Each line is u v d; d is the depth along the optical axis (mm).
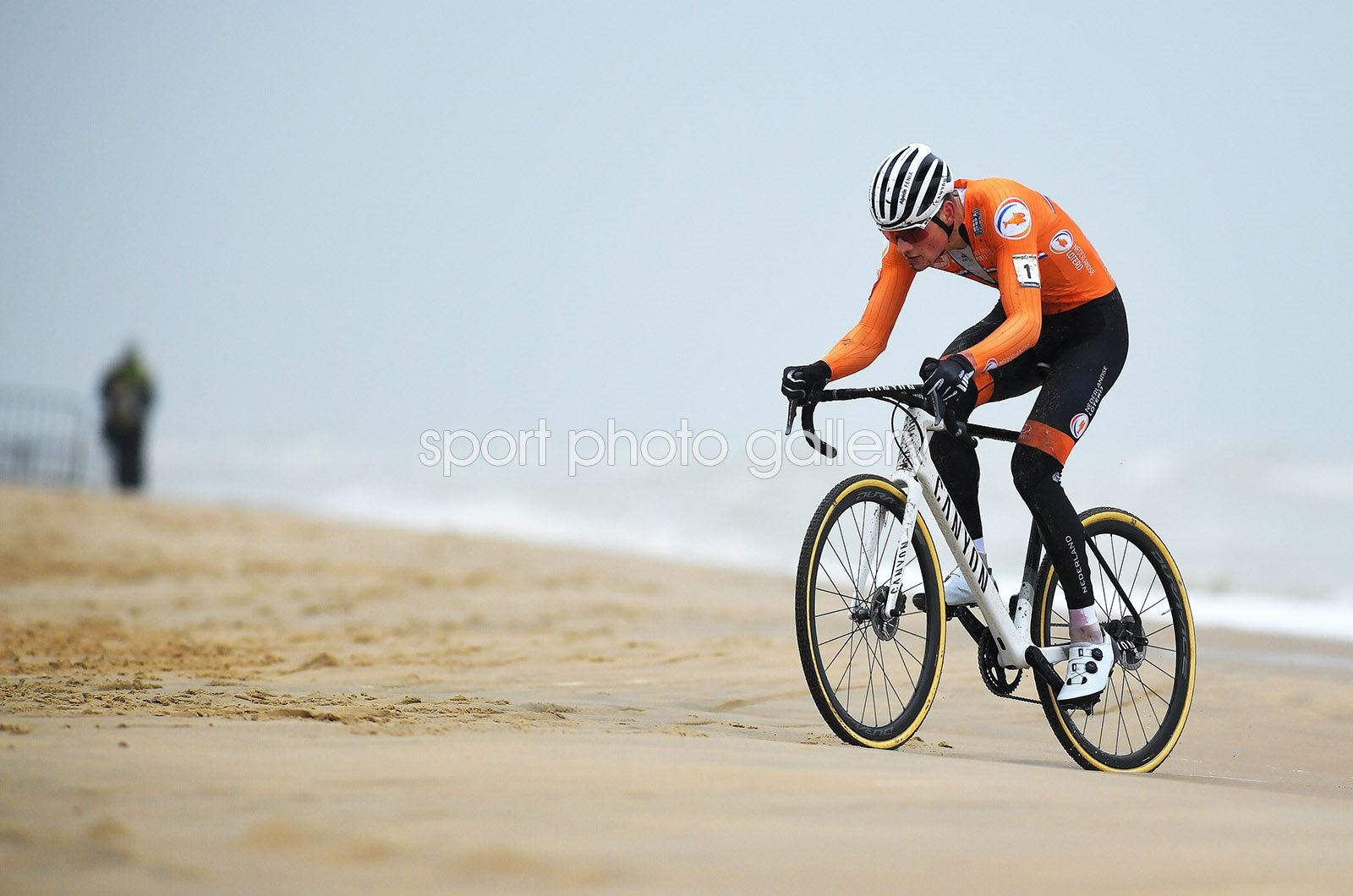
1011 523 55344
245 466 117812
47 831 7457
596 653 23922
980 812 9523
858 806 9555
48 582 38562
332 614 32688
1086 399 14711
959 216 14656
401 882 6883
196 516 60781
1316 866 7992
